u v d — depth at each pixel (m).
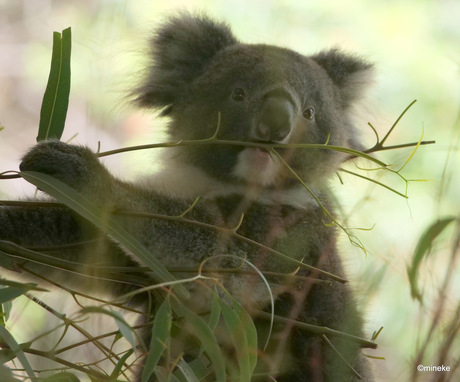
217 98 6.05
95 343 4.04
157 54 6.59
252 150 5.79
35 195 5.17
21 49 13.21
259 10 11.49
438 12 11.78
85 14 12.10
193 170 6.08
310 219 5.90
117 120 9.27
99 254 4.95
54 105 4.59
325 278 5.62
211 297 5.18
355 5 11.80
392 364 5.82
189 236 5.23
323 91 6.18
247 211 5.83
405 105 10.84
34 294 5.42
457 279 5.24
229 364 4.54
